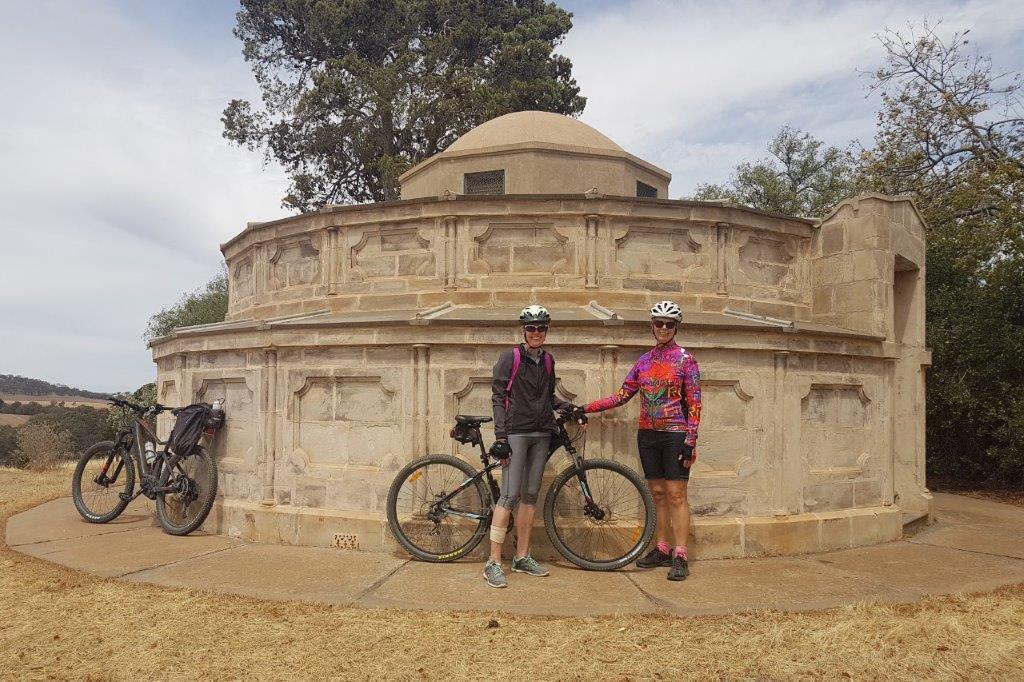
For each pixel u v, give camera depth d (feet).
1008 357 39.42
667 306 18.53
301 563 18.89
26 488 35.63
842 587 17.30
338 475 21.30
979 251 41.11
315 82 90.94
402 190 40.40
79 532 23.53
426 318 20.40
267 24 100.73
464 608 15.17
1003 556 21.12
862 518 22.56
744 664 12.42
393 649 12.85
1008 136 48.80
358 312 27.78
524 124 37.50
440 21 100.27
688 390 18.21
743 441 21.08
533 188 34.55
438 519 19.25
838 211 27.78
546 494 19.93
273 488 22.07
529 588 16.76
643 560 19.03
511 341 20.22
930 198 49.60
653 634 13.76
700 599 16.11
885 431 24.38
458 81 87.51
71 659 12.42
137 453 24.73
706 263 27.12
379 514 20.68
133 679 11.61
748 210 27.35
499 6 104.94
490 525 19.04
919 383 28.37
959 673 12.25
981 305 40.98
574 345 20.24
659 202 26.55
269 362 22.30
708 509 20.56
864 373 23.82
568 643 13.21
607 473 19.94
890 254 26.50
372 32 96.37
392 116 90.33
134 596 15.89
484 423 20.38
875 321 25.82
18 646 13.00
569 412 18.88
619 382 20.25
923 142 51.55
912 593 16.87
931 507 27.61
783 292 28.40
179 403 25.25
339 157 96.27
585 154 35.22
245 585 16.76
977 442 41.63
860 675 12.09
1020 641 13.66
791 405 21.62
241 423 23.26
